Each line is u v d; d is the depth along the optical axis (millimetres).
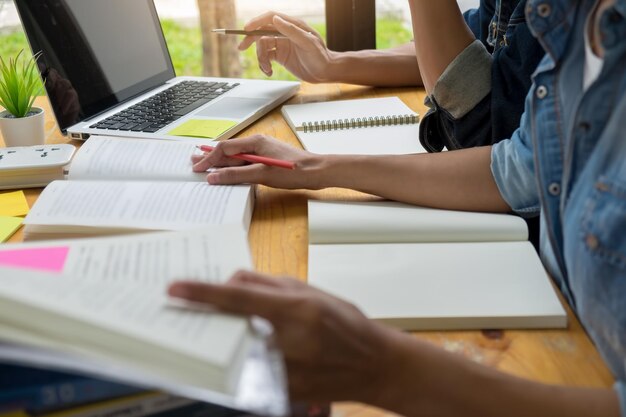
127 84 1459
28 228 885
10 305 462
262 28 1564
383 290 779
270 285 558
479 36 1499
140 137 1250
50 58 1284
